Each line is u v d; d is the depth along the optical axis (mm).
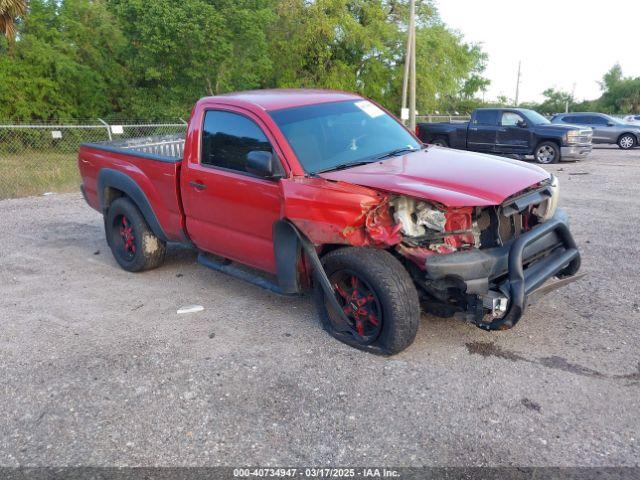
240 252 5031
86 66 26266
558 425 3285
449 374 3871
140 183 5852
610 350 4133
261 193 4562
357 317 4211
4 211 10281
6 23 18656
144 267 6270
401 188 3793
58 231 8641
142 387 3883
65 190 12609
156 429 3410
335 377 3900
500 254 3881
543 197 4203
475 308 3863
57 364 4250
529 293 3838
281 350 4336
